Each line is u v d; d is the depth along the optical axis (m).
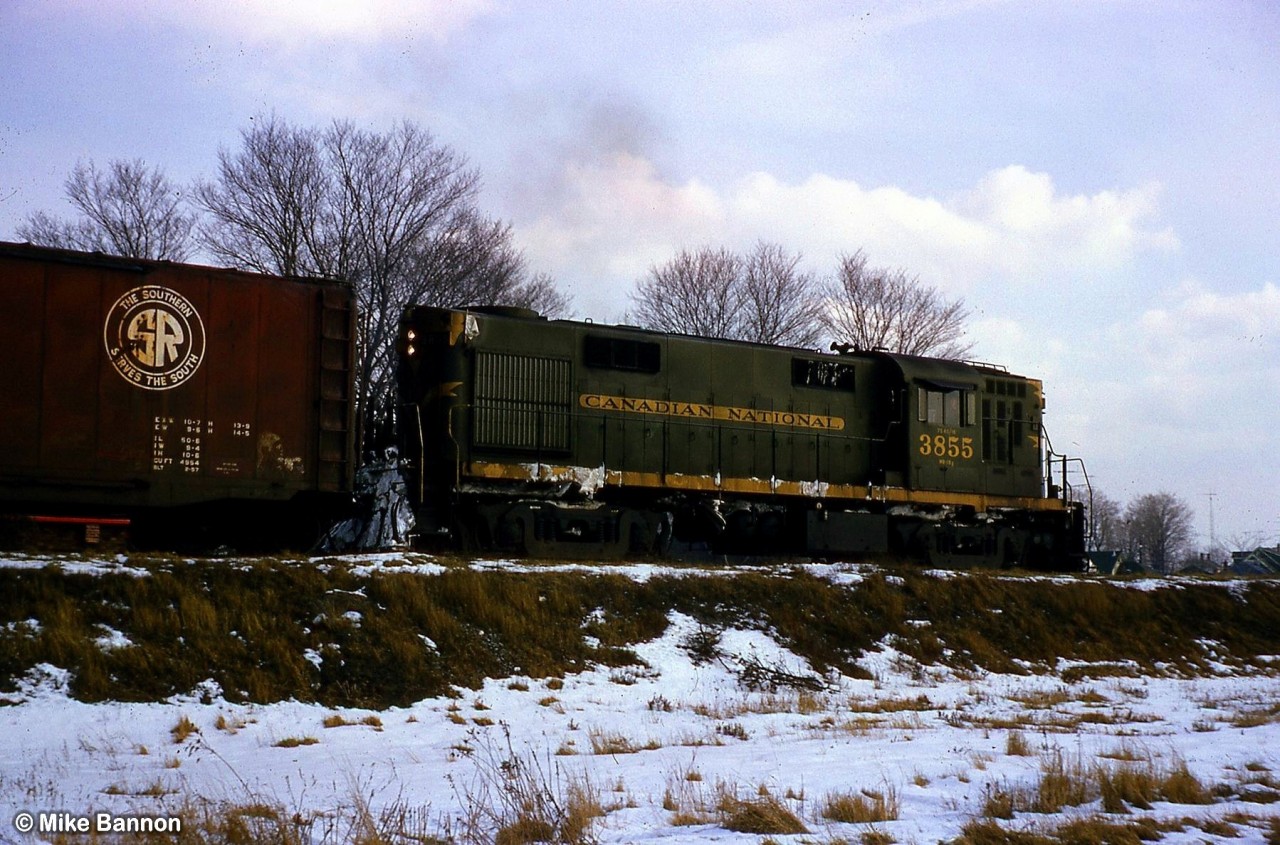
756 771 12.61
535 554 23.19
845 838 9.79
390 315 38.00
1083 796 11.67
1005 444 29.91
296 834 9.23
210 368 19.45
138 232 38.69
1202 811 11.19
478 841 9.52
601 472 24.05
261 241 37.12
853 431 27.80
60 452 18.28
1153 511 132.12
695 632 20.53
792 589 22.72
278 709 15.59
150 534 20.02
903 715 17.66
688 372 25.69
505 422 23.31
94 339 18.61
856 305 53.31
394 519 21.84
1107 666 23.56
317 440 20.30
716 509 25.59
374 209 38.22
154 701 15.15
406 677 16.95
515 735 15.22
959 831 10.15
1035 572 28.66
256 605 17.25
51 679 14.91
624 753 13.98
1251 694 22.14
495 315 23.80
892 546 28.52
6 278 18.06
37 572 16.31
